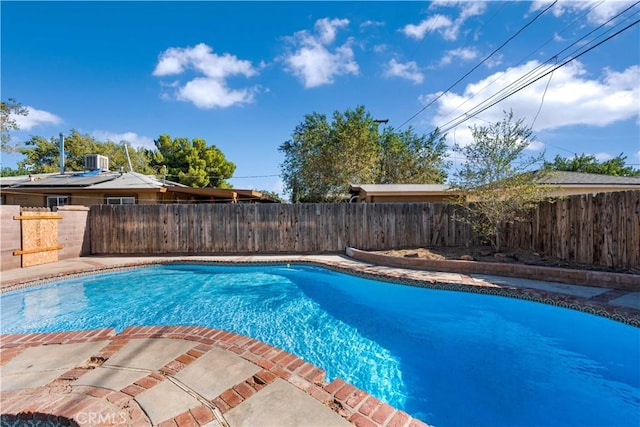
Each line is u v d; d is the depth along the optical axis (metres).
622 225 5.64
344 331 4.64
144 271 8.32
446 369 3.62
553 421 2.81
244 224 9.95
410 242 9.71
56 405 2.27
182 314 5.33
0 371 2.81
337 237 9.90
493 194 7.71
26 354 3.16
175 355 3.11
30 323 4.93
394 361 3.79
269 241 9.95
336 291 6.68
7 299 6.09
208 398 2.37
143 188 12.51
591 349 4.09
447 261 7.06
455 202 8.80
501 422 2.78
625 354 3.93
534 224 7.91
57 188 12.59
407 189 12.71
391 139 22.27
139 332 3.75
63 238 8.92
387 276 6.76
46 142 27.31
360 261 8.43
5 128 16.75
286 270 8.39
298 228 9.95
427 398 3.10
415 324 4.89
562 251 6.97
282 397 2.38
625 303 4.55
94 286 7.05
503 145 7.61
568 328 4.65
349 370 3.60
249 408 2.24
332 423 2.08
